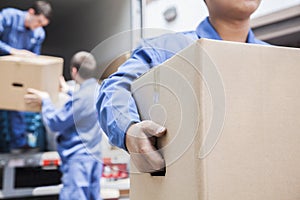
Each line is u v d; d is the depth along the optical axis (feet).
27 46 7.51
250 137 1.41
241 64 1.42
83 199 6.23
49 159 6.55
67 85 6.41
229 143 1.36
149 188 1.75
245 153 1.39
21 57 6.13
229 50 1.40
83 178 6.29
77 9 8.97
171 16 5.89
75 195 6.23
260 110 1.44
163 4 6.05
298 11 4.38
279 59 1.51
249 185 1.38
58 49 10.45
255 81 1.44
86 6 8.63
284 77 1.51
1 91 5.99
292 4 4.42
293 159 1.50
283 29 4.59
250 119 1.42
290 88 1.52
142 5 6.35
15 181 6.66
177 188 1.47
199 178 1.32
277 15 4.57
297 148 1.51
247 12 2.66
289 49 1.53
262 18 4.71
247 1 2.62
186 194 1.40
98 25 8.07
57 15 9.45
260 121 1.44
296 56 1.55
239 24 2.81
